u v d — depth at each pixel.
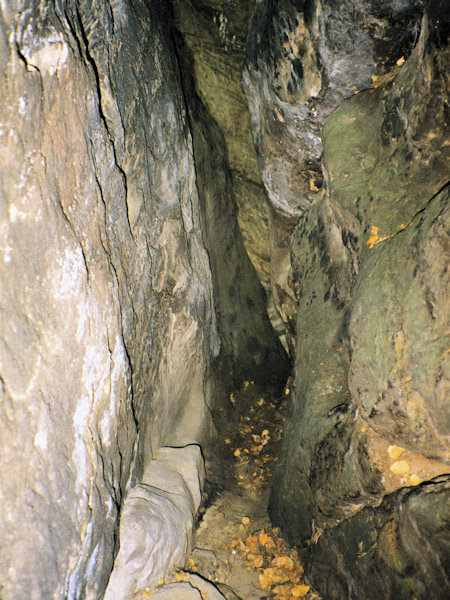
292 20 4.02
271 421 5.52
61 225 2.12
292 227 5.41
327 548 3.32
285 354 6.55
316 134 4.52
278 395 5.97
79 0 2.59
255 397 5.81
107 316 2.61
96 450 2.51
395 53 3.74
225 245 5.90
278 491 4.07
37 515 1.94
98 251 2.56
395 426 2.91
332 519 3.33
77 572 2.29
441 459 2.69
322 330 4.08
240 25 5.39
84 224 2.39
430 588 2.44
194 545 3.73
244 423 5.44
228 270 5.91
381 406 2.94
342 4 3.57
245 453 5.04
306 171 4.88
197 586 3.15
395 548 2.66
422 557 2.48
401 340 2.79
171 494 3.59
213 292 5.45
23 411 1.85
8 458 1.77
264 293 6.52
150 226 3.62
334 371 3.85
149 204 3.59
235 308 5.95
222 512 4.18
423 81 3.17
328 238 4.33
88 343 2.36
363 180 3.66
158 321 3.83
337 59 3.87
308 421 3.82
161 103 3.92
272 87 4.57
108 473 2.69
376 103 3.82
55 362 2.06
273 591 3.45
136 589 2.90
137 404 3.45
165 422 4.19
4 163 1.74
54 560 2.06
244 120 5.91
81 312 2.29
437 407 2.57
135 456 3.38
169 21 4.89
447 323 2.55
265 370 6.21
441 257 2.60
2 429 1.74
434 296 2.63
